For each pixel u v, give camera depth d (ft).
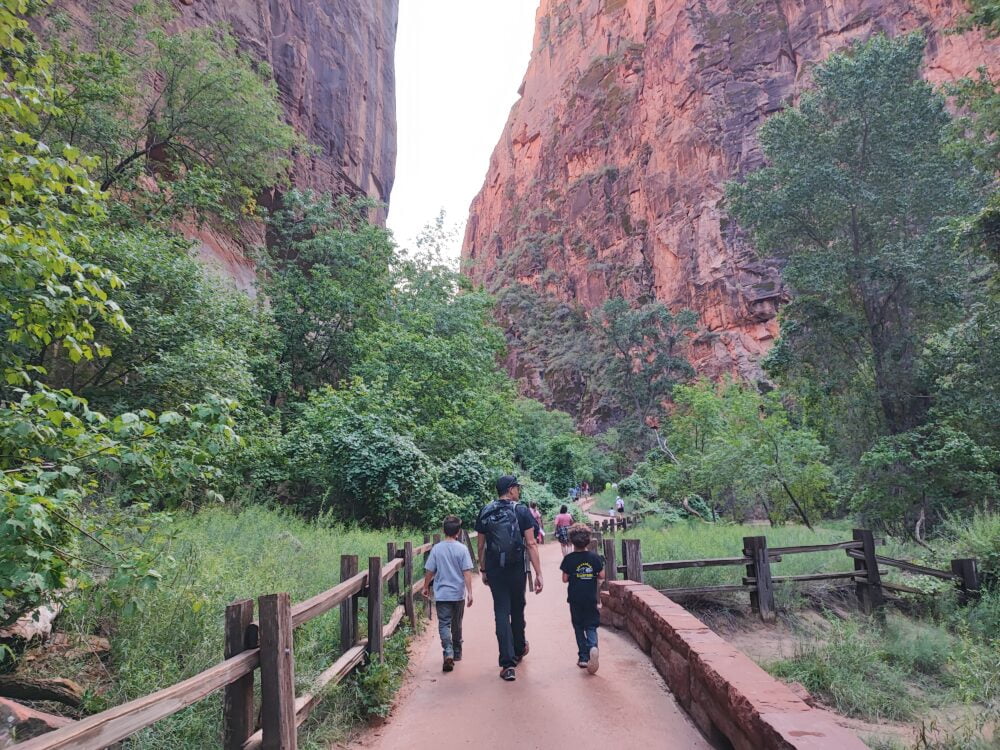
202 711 11.25
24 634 12.21
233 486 38.81
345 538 32.40
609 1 322.75
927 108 62.64
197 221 60.44
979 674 17.42
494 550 17.65
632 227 257.34
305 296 70.85
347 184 123.13
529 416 167.63
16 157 14.01
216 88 58.18
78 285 13.69
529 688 16.24
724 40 225.56
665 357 195.11
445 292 94.84
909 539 52.54
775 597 28.43
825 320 65.10
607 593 25.21
